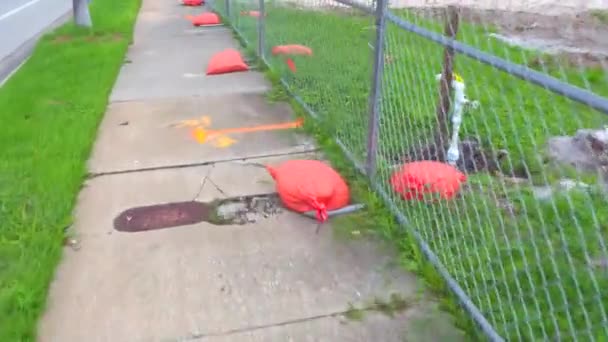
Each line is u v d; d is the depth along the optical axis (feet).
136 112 19.33
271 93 21.08
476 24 14.53
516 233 10.37
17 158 14.92
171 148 16.11
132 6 47.09
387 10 12.09
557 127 15.01
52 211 12.09
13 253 10.58
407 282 10.03
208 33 34.53
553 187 12.56
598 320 8.61
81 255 10.84
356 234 11.52
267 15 24.39
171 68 25.48
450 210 11.94
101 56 26.91
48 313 9.23
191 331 8.87
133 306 9.43
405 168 12.59
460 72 16.17
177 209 12.65
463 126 15.60
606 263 9.70
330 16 17.38
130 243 11.27
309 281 10.07
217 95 21.11
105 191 13.51
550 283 9.52
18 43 33.81
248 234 11.60
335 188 12.39
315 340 8.69
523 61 13.26
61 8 50.14
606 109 6.29
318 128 17.12
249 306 9.44
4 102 19.93
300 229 11.76
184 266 10.50
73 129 17.02
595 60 13.93
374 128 12.98
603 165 13.37
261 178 14.12
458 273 10.02
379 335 8.78
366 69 14.75
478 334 8.61
